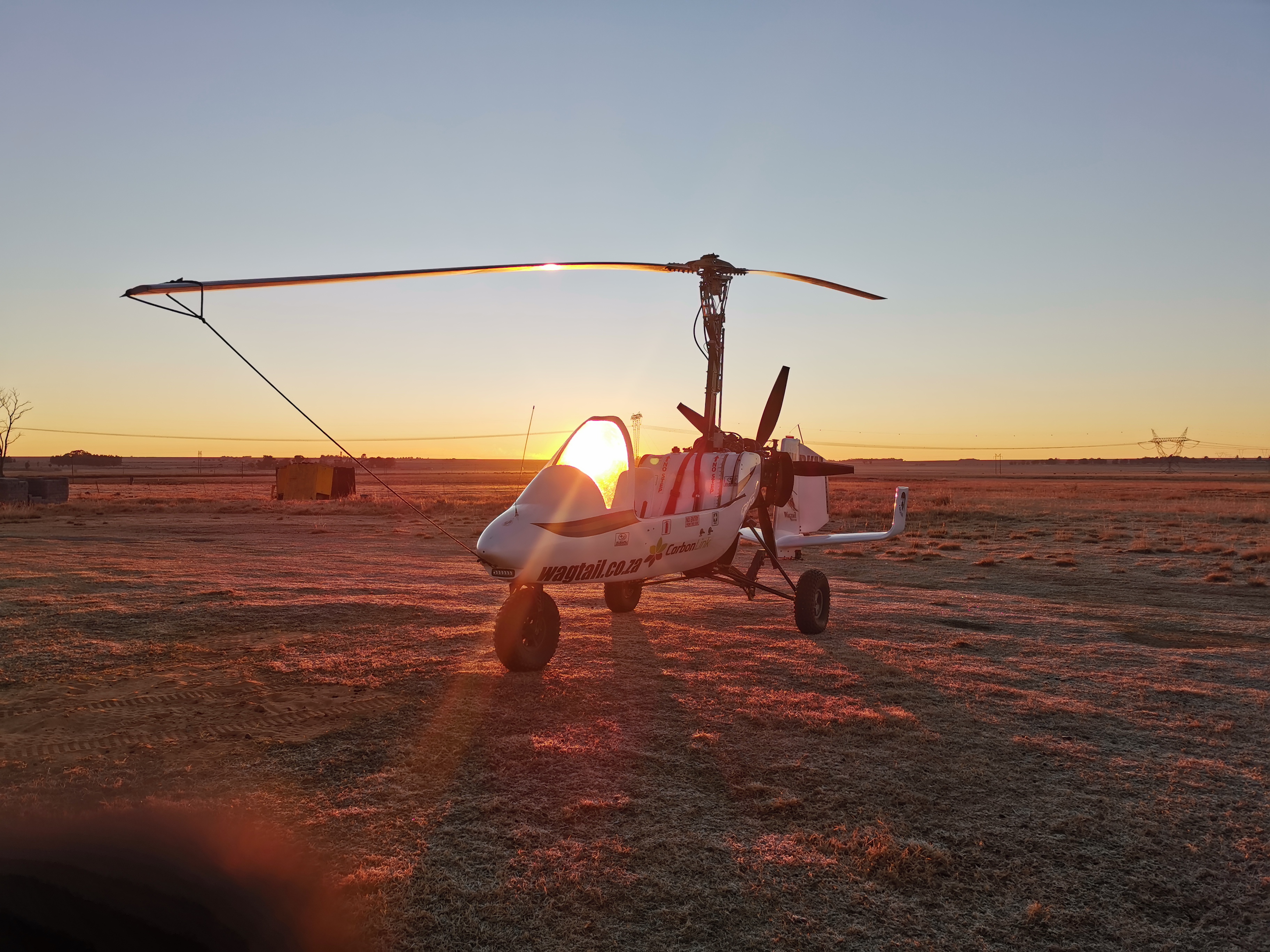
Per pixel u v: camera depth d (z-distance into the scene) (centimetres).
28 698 580
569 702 582
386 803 401
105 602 952
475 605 1000
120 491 5719
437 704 575
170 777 432
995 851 363
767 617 967
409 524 2752
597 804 400
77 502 3912
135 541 1941
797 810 400
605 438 733
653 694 606
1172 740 519
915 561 1775
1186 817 402
